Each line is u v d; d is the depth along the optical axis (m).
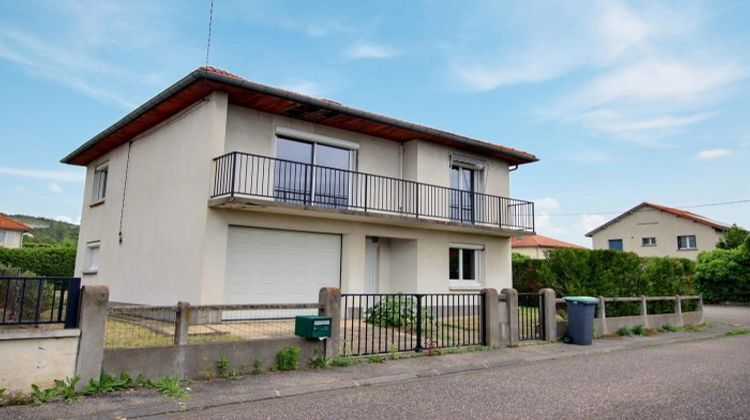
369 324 12.20
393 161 15.12
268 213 11.98
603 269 13.66
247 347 6.81
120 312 5.98
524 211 16.97
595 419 5.09
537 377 7.27
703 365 8.42
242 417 5.07
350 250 13.45
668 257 16.09
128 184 14.53
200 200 11.13
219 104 11.19
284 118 12.84
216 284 10.95
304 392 6.12
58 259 22.86
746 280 25.48
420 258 14.84
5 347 5.12
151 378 6.01
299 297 12.60
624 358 9.14
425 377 7.19
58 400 5.26
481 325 9.73
